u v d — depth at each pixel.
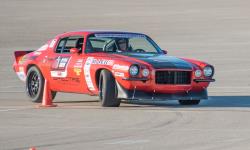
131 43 50.28
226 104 49.53
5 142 33.59
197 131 36.50
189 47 105.31
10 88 64.50
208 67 47.56
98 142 33.41
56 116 43.00
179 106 48.19
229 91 60.00
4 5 170.00
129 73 45.50
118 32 50.75
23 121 40.81
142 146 32.19
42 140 34.12
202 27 131.12
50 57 51.41
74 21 141.75
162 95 46.62
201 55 95.81
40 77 51.88
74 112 44.88
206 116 42.47
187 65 47.28
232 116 42.41
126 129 37.47
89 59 48.19
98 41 49.62
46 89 48.72
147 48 50.59
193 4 168.50
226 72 77.62
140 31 127.38
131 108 46.84
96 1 178.50
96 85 47.66
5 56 96.81
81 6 168.62
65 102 52.00
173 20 141.75
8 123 40.00
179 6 165.50
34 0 180.00
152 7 164.75
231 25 133.38
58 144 32.94
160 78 46.31
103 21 141.75
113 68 46.38
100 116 42.78
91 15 151.50
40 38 118.62
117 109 46.22
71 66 49.47
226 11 154.75
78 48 49.91
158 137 34.72
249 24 134.38
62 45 51.34
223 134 35.47
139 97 46.06
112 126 38.62
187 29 128.75
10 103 51.31
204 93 48.03
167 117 42.09
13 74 77.88
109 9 162.38
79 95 57.78
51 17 148.12
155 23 137.75
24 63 53.34
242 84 66.62
